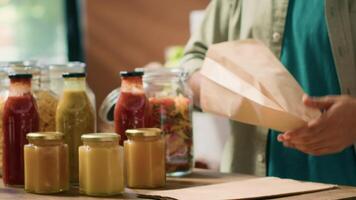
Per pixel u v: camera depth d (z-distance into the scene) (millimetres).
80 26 3807
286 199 1129
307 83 1621
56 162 1233
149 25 3443
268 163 1676
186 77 1550
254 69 1394
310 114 1317
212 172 1520
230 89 1393
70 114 1377
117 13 3521
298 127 1308
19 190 1281
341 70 1579
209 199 1112
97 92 3604
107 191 1197
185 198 1123
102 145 1199
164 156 1317
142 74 1397
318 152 1361
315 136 1309
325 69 1608
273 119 1320
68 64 1627
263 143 1671
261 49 1444
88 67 3605
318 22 1616
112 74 3568
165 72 1486
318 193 1182
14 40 3758
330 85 1604
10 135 1329
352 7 1597
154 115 1462
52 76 1591
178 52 3064
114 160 1208
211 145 2504
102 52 3570
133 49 3504
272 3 1679
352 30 1592
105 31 3557
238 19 1756
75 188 1303
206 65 1477
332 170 1606
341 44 1579
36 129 1354
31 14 3760
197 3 3295
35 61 1717
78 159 1337
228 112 1398
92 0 3568
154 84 1488
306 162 1629
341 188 1236
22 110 1331
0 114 1453
